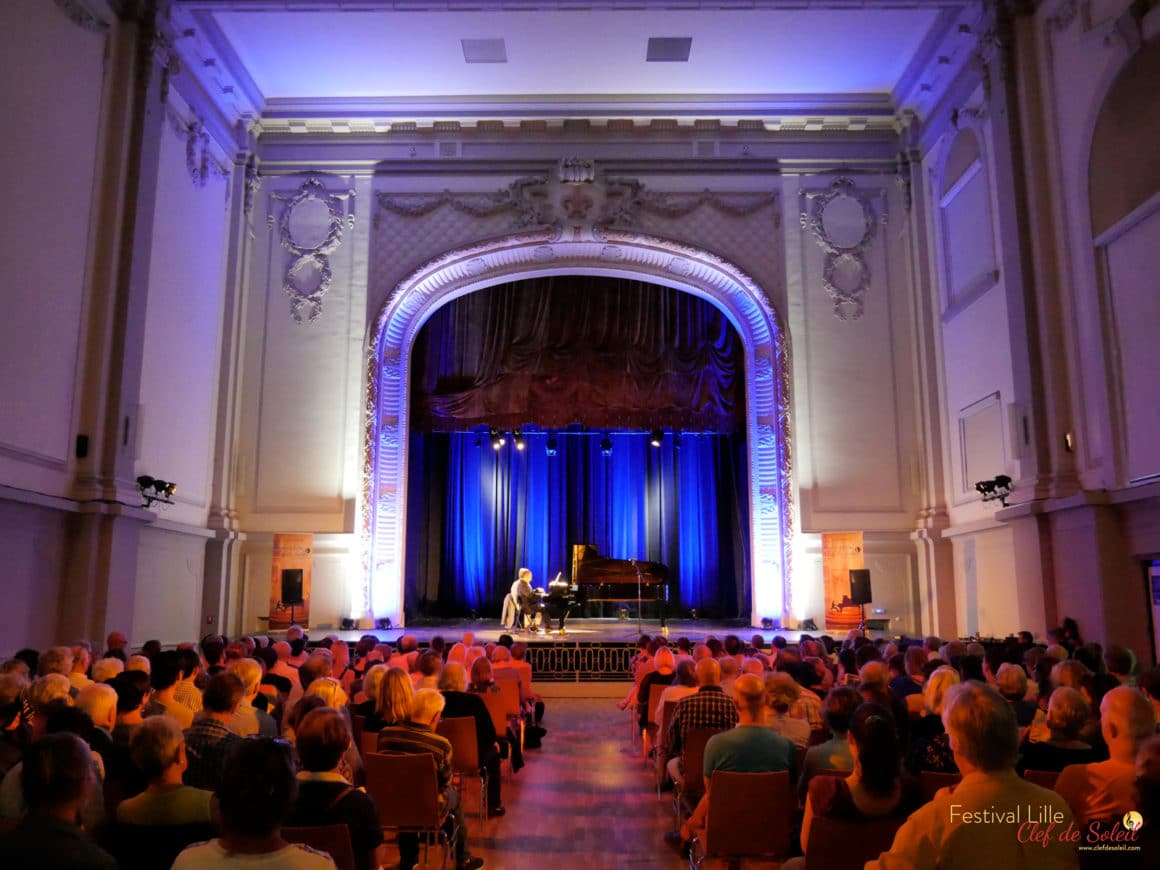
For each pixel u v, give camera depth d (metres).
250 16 10.96
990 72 10.08
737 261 13.27
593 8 10.30
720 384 14.32
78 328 8.85
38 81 8.16
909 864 2.20
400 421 13.32
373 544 12.79
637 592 12.76
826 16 11.12
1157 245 7.64
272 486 12.66
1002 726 2.21
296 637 7.88
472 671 5.96
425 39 11.57
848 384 12.97
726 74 12.49
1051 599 8.77
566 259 13.73
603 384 14.32
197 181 11.55
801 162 13.44
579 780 6.58
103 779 3.24
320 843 2.71
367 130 13.48
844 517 12.68
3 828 2.38
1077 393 8.82
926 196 12.74
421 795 4.01
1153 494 7.45
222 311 12.44
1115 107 8.26
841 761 3.39
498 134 13.47
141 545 9.95
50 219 8.36
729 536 15.77
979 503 10.96
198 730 3.32
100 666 4.82
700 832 4.12
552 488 16.14
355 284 13.14
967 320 11.31
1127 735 2.75
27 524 7.99
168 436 10.69
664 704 5.80
